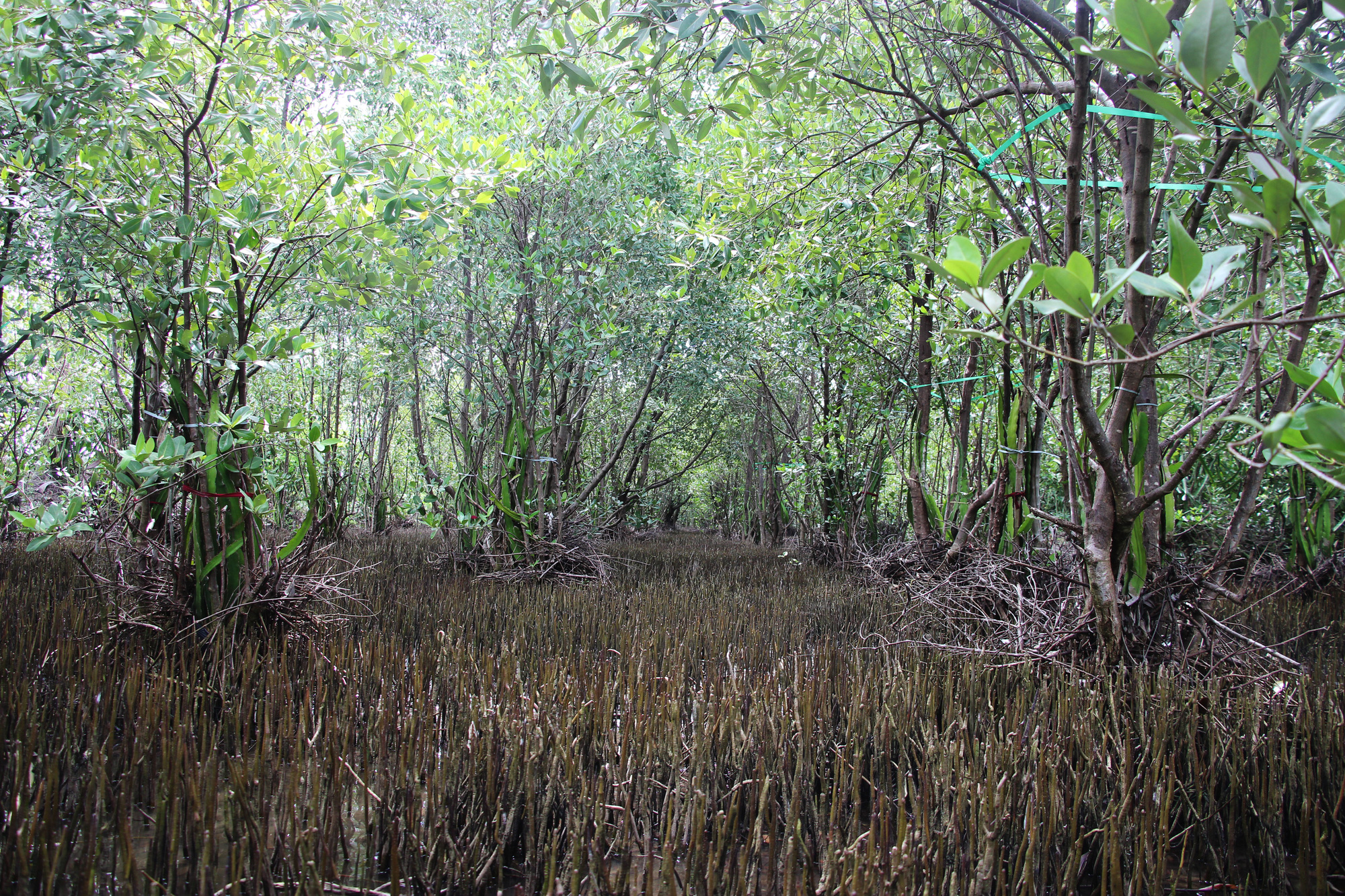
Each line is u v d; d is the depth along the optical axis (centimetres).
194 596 326
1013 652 313
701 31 272
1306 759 213
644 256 658
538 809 203
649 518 1189
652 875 185
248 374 347
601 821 189
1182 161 323
